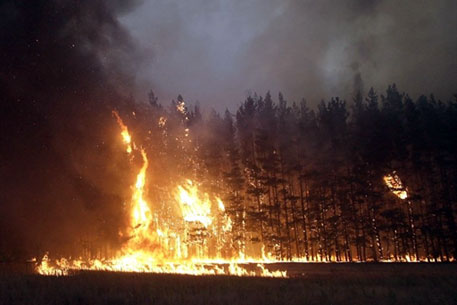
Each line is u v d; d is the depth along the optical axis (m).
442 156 44.06
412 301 13.59
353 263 38.69
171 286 17.27
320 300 13.63
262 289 16.22
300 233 49.03
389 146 45.56
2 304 13.00
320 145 49.34
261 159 48.16
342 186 46.22
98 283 17.53
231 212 46.91
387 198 45.62
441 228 42.16
